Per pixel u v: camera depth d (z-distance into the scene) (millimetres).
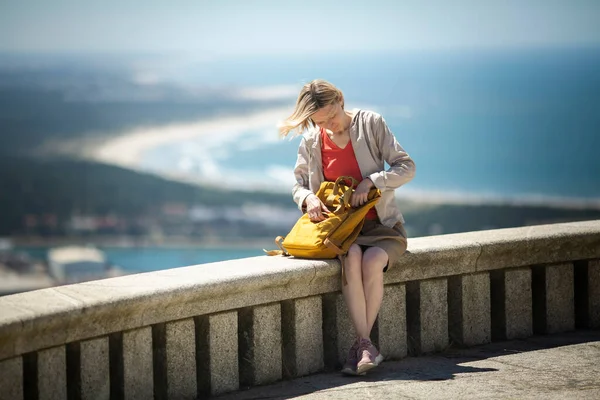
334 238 7582
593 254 8953
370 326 7523
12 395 5848
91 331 6266
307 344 7629
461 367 7648
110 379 6652
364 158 7824
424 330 8203
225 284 6906
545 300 8820
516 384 6969
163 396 6863
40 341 5973
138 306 6430
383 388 7000
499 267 8516
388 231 7812
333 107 7641
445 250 8102
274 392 7133
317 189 8102
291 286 7422
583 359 7785
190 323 6922
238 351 7438
